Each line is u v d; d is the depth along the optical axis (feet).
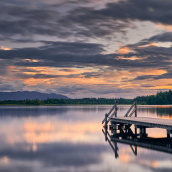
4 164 51.83
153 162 52.54
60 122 142.72
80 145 71.67
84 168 48.83
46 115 209.97
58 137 86.43
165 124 72.43
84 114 228.63
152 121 84.99
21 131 102.01
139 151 62.75
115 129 107.34
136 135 90.68
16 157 57.67
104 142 76.23
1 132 99.04
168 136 83.35
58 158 56.54
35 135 91.04
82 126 121.19
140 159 55.06
